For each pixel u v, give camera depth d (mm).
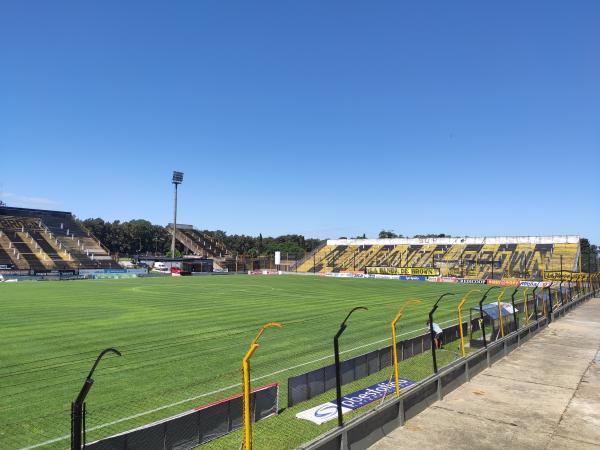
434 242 111938
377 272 91375
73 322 29672
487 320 27219
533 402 14156
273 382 16969
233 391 15711
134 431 9305
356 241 122375
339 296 50469
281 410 13438
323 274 99312
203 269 102500
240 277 86000
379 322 31094
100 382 16672
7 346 22422
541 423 12445
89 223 161625
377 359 17641
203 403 14461
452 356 20391
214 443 11000
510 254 97812
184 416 10469
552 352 21312
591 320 32281
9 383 16453
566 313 35781
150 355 20891
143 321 30375
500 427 12109
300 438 11414
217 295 49188
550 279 72625
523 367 18438
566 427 12188
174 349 22141
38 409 13805
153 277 81812
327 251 122250
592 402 14195
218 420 11352
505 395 14812
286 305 40688
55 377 17234
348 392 15023
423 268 86188
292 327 28688
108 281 69312
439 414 12969
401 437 11344
